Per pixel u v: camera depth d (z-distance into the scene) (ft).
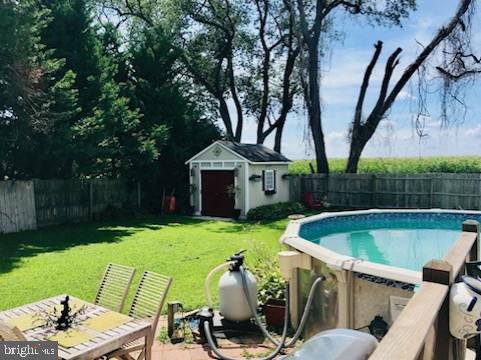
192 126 62.95
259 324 15.19
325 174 62.75
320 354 5.01
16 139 41.52
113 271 15.58
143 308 13.96
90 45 49.83
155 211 59.62
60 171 48.08
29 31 40.16
